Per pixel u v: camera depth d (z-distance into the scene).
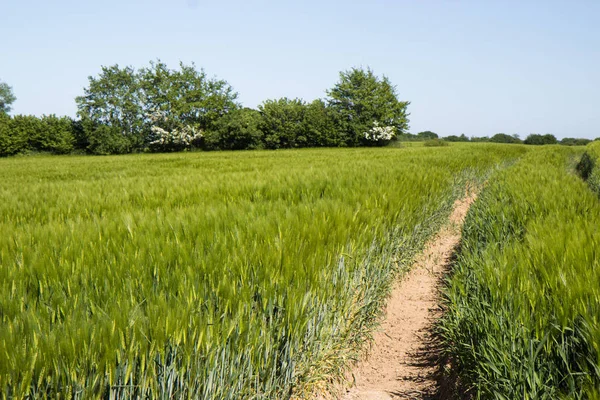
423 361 4.36
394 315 5.59
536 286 3.31
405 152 32.41
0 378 1.92
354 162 17.39
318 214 5.05
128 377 2.28
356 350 4.44
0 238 4.05
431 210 8.49
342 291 4.11
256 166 18.73
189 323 2.52
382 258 5.46
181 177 11.64
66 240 3.87
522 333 2.94
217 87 67.31
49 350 2.07
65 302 2.62
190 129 63.56
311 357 3.58
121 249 3.71
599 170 16.05
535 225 5.10
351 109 69.50
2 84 75.62
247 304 2.95
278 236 4.12
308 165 18.11
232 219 4.86
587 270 3.37
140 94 66.00
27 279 3.07
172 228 4.29
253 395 2.97
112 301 2.62
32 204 7.34
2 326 2.16
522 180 10.63
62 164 28.89
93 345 2.16
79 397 2.10
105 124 63.44
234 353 2.75
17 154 59.72
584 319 2.71
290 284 3.47
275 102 67.44
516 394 2.69
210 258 3.37
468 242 6.27
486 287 3.74
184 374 2.52
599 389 2.24
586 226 4.67
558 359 2.77
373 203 6.35
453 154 24.88
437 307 5.62
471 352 3.39
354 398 3.77
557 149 43.16
